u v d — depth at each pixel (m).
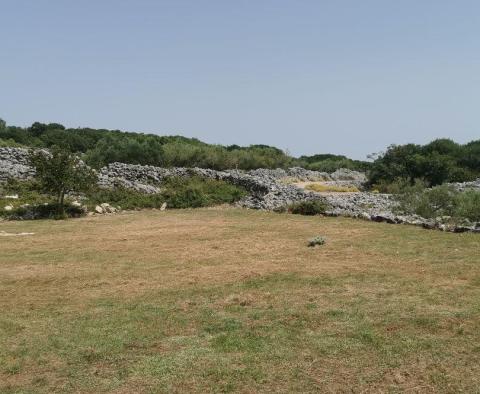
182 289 9.67
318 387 5.67
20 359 6.64
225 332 7.38
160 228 17.41
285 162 53.75
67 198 22.61
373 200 23.77
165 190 25.59
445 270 10.43
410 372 5.97
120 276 10.82
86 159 39.28
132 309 8.55
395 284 9.52
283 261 11.82
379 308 8.15
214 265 11.62
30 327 7.81
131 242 14.80
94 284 10.22
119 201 23.31
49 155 21.56
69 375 6.17
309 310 8.19
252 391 5.62
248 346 6.83
